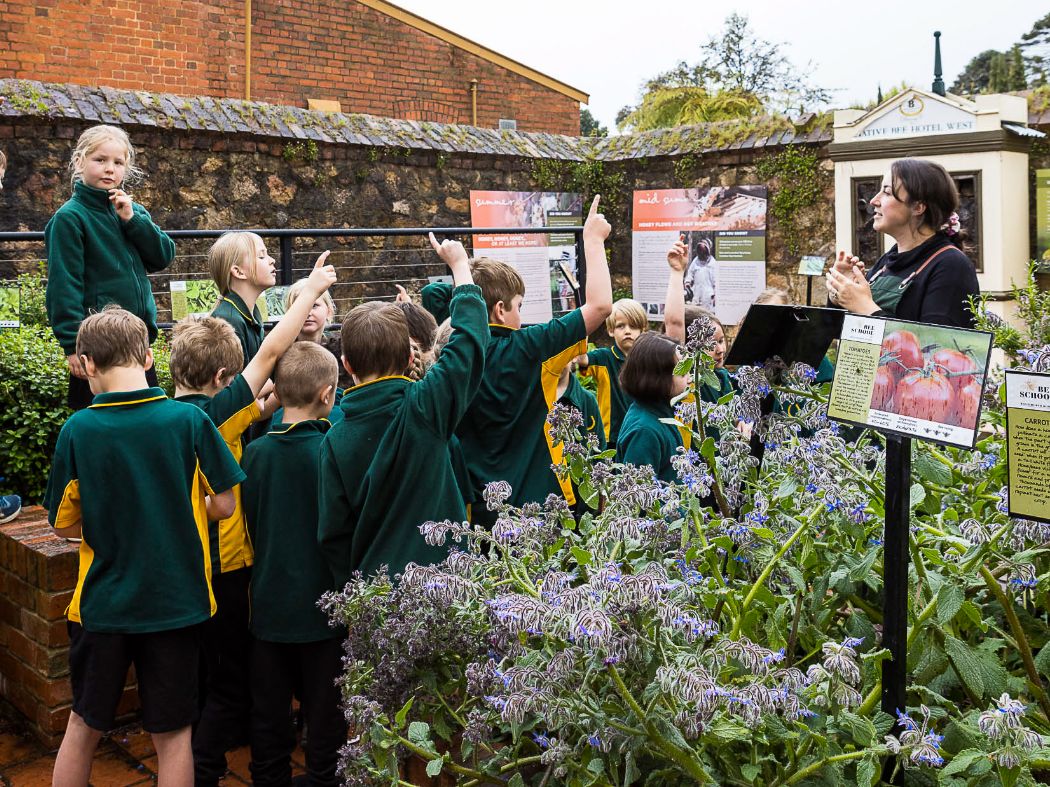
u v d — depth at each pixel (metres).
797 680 1.59
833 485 1.86
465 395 2.72
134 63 12.38
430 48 15.17
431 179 9.70
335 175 9.09
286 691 2.95
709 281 9.97
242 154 8.54
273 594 2.88
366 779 2.02
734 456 2.16
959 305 3.16
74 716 2.73
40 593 3.37
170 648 2.70
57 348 4.65
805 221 9.38
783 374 2.38
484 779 1.96
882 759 1.66
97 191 3.64
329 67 14.27
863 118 8.62
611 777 1.80
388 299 9.48
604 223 3.21
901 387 1.75
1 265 7.28
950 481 2.19
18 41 11.52
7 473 4.29
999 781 1.63
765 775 1.77
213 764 3.06
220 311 3.67
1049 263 7.83
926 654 1.85
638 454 2.99
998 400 2.38
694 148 9.92
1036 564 2.07
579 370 4.94
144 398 2.74
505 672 1.71
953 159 8.08
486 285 3.20
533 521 2.05
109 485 2.67
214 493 2.77
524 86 16.17
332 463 2.77
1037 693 1.91
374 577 2.45
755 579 2.12
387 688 2.06
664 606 1.53
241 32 13.34
